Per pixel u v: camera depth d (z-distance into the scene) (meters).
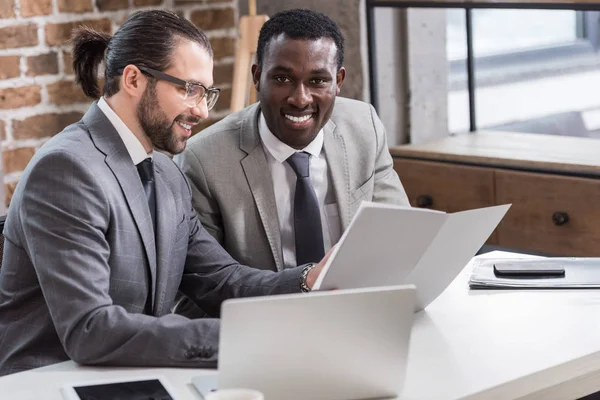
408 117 4.19
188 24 2.23
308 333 1.72
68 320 1.98
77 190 2.07
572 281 2.37
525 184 3.55
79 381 1.87
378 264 2.02
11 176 3.42
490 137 4.01
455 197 3.78
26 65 3.40
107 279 2.06
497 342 2.03
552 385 1.91
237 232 2.63
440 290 2.25
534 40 3.90
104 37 2.36
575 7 3.42
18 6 3.36
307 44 2.55
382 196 2.84
